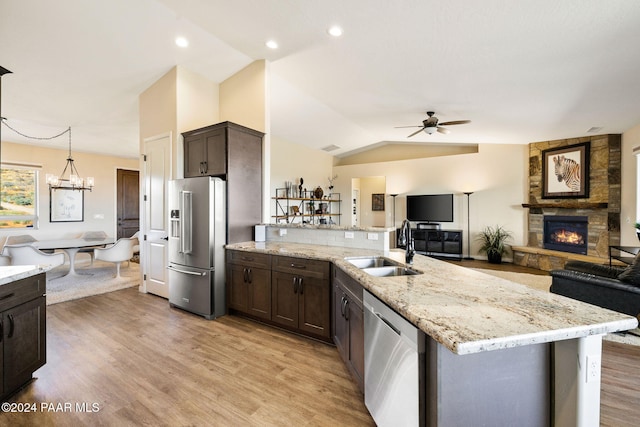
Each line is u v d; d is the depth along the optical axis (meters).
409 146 8.71
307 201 8.38
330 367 2.31
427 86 3.76
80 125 5.17
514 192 6.89
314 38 3.04
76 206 6.70
